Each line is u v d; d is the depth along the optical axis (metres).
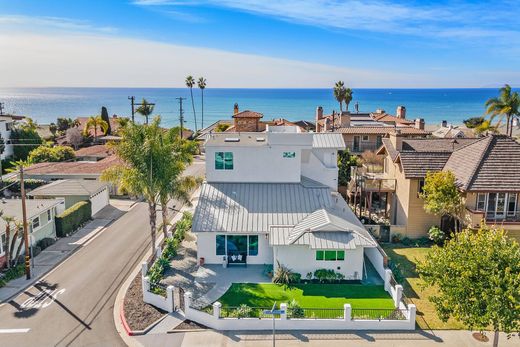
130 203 48.84
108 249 34.25
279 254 27.91
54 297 26.20
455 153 36.72
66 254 33.16
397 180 38.59
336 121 68.75
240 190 33.66
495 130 63.22
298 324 22.47
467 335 21.98
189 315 23.44
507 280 17.69
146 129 31.20
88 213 41.91
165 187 30.89
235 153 34.38
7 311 24.52
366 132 56.44
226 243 30.20
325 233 28.16
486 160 32.53
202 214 30.84
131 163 30.22
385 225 36.44
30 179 52.28
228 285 27.22
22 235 31.50
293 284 27.45
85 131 83.62
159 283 27.20
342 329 22.48
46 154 62.66
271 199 32.62
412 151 37.56
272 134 34.09
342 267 27.91
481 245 19.33
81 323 23.25
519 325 17.41
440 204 32.16
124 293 26.64
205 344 21.20
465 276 18.45
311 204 32.22
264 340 21.58
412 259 32.00
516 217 31.98
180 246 33.88
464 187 31.23
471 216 30.98
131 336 21.95
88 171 52.69
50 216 36.44
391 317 22.91
